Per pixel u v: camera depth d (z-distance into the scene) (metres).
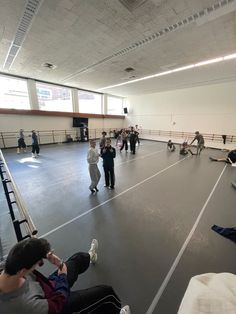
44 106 12.04
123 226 2.89
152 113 15.59
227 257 2.24
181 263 2.14
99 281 1.89
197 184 4.87
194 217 3.20
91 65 7.75
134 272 2.01
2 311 0.77
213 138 11.81
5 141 10.49
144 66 7.76
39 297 0.89
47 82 11.45
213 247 2.42
